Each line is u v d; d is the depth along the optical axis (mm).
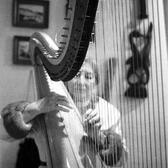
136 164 1229
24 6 1950
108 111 1198
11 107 1238
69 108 1171
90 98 1183
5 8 1966
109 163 1113
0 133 1223
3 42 1951
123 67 1806
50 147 1154
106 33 1106
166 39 1276
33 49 1347
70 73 865
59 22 1652
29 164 1769
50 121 1184
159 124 1148
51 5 1873
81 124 1155
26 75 1957
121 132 1253
